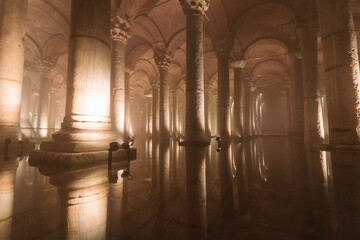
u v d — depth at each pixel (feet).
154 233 4.72
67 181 9.57
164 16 47.57
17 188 8.38
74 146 13.70
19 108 21.99
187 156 20.30
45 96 53.31
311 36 32.50
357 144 19.24
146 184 9.37
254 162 16.19
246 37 52.44
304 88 32.07
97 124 15.55
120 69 31.99
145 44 56.54
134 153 18.70
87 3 15.62
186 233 4.72
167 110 52.37
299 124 41.96
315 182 9.52
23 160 15.81
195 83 28.99
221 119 41.81
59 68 68.59
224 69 43.16
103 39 16.17
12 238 4.41
